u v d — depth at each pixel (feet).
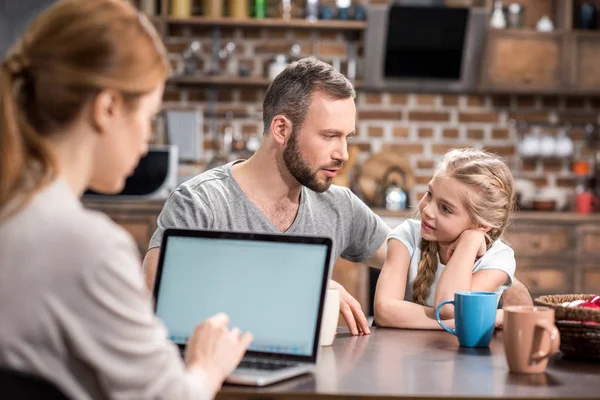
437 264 7.18
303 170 6.97
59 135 3.91
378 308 6.79
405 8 17.61
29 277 3.55
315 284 5.15
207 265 5.37
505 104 18.85
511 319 5.00
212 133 18.49
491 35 17.85
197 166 18.42
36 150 3.82
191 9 18.48
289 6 18.11
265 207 7.34
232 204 7.27
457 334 5.89
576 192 18.53
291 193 7.34
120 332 3.65
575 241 16.72
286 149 6.99
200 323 4.90
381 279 7.13
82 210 3.83
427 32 17.81
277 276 5.23
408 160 18.48
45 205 3.70
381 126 18.74
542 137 18.38
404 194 17.74
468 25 17.78
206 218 7.07
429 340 6.11
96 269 3.59
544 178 18.92
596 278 16.75
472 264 6.73
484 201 6.81
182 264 5.41
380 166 18.44
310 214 7.55
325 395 4.51
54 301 3.54
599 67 18.03
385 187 18.30
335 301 5.86
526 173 18.89
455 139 18.81
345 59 18.51
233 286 5.28
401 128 18.75
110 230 3.75
